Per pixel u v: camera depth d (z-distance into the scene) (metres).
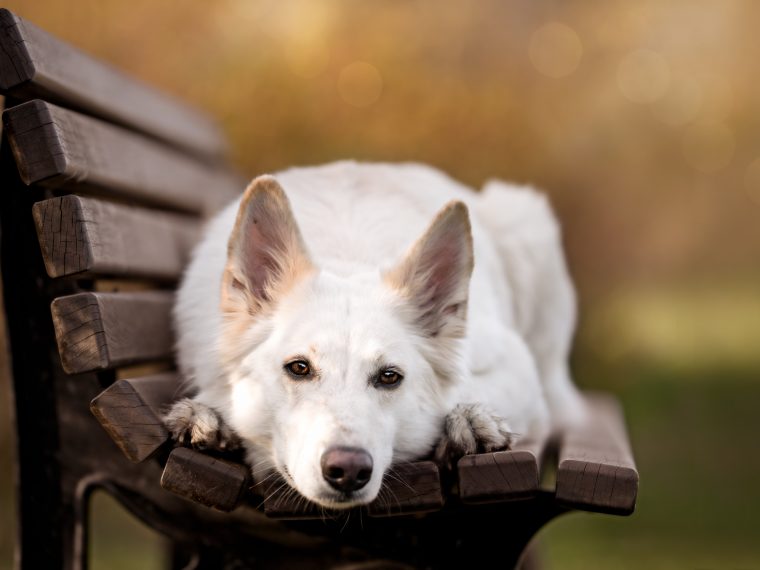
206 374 3.32
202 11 6.88
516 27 7.88
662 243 11.73
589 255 7.59
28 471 3.31
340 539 3.11
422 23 7.14
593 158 7.74
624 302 8.00
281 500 2.93
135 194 3.95
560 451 3.54
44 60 3.22
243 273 3.20
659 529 7.50
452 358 3.34
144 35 6.82
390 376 3.11
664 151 10.05
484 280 4.05
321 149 6.73
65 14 6.62
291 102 6.71
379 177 4.25
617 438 4.04
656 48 9.51
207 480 2.81
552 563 6.56
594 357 7.66
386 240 3.76
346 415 2.89
